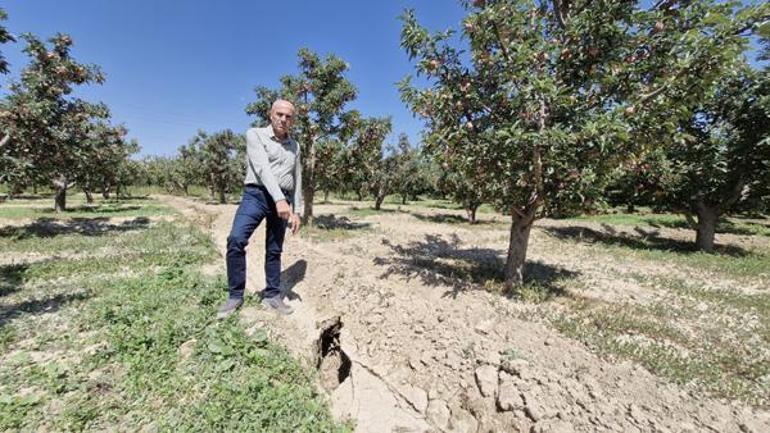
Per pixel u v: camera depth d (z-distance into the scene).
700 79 3.77
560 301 5.18
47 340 3.29
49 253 7.41
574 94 4.43
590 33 4.18
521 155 4.34
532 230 13.19
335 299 5.03
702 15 3.82
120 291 4.62
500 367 3.22
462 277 6.29
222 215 16.08
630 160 4.51
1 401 2.38
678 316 4.85
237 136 27.53
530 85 4.06
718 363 3.58
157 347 3.13
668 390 3.02
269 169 3.71
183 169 34.81
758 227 17.41
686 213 10.97
